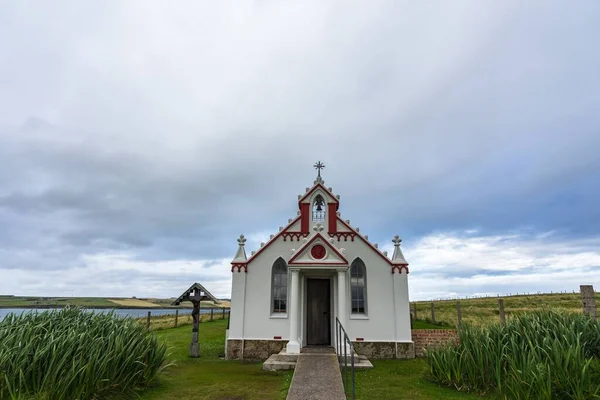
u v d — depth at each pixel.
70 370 8.28
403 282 17.64
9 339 8.80
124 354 9.80
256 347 17.08
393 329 17.16
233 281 17.84
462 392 10.26
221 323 31.89
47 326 10.02
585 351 9.83
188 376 13.00
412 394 10.20
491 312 32.09
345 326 16.00
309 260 16.44
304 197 18.73
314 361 13.06
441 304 44.84
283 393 10.64
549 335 9.66
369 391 10.63
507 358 9.46
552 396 8.40
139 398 9.81
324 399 9.15
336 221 18.52
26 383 8.01
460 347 11.12
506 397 8.97
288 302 17.66
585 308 13.44
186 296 17.59
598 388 8.12
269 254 18.16
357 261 18.08
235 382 12.09
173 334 24.42
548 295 48.25
